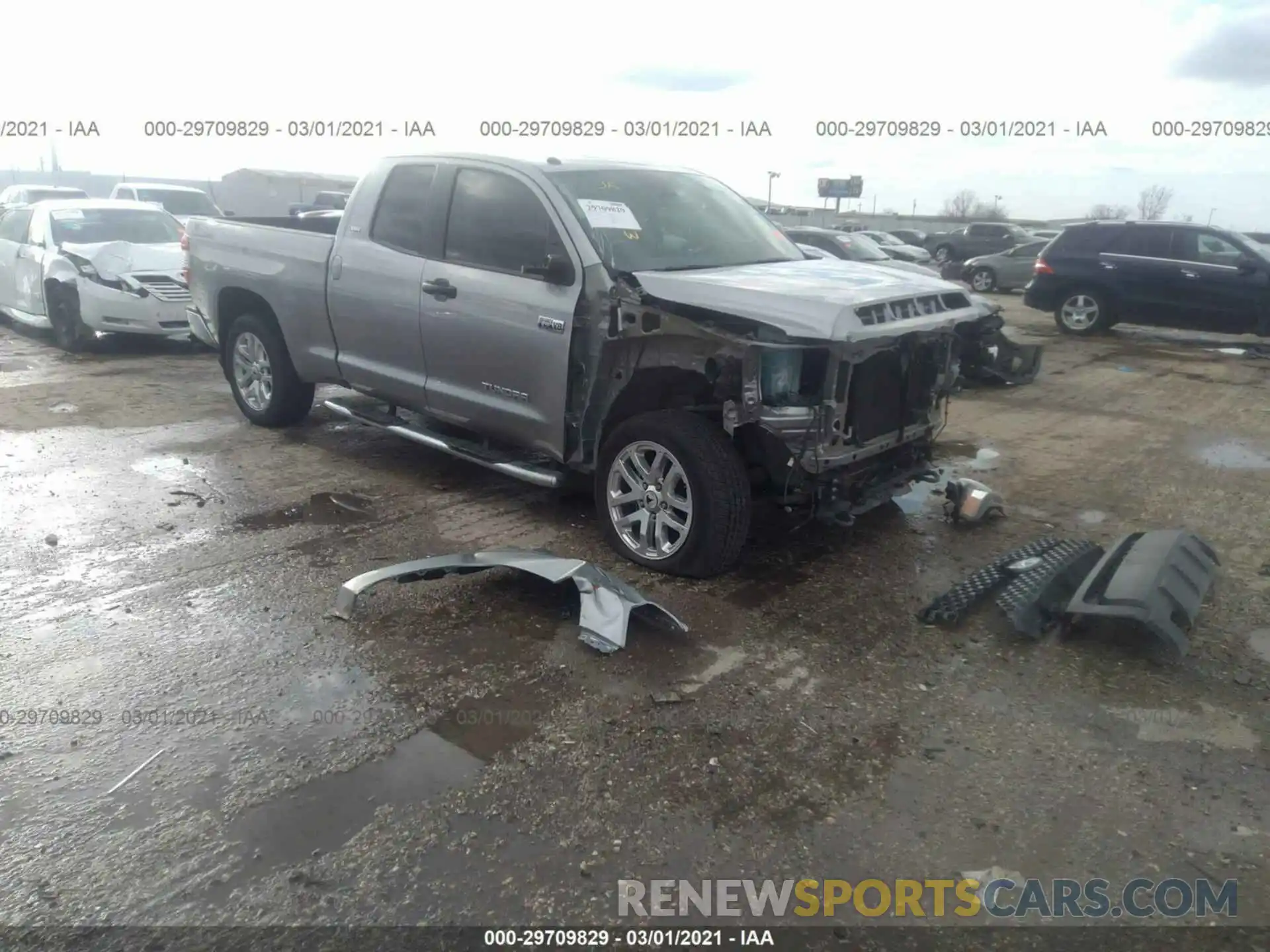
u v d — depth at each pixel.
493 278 5.11
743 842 2.80
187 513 5.43
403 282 5.58
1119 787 3.09
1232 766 3.21
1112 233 13.90
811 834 2.84
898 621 4.25
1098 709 3.54
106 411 7.82
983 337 9.08
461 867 2.68
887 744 3.31
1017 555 4.87
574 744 3.26
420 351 5.60
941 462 6.86
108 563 4.70
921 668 3.83
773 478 4.52
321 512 5.50
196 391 8.68
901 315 4.57
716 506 4.38
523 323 4.95
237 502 5.64
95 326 10.18
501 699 3.54
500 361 5.13
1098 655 3.95
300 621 4.13
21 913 2.49
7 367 9.70
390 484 6.05
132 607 4.23
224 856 2.71
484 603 4.35
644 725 3.38
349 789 3.01
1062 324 14.44
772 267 5.16
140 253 10.65
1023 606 4.17
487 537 5.17
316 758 3.16
